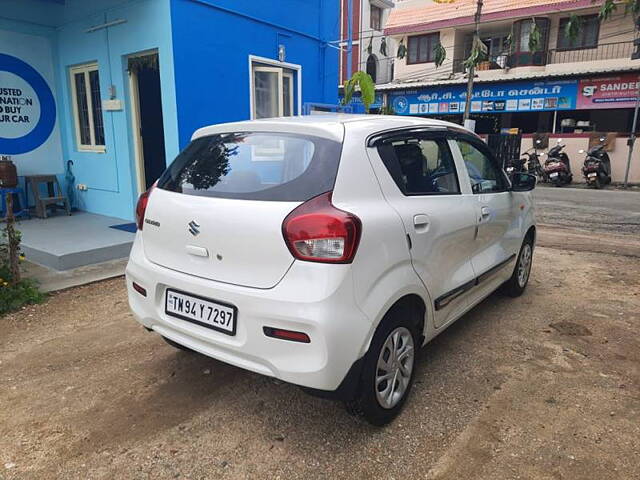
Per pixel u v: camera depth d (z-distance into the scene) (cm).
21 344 378
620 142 1656
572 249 704
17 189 751
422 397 306
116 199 742
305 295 227
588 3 1823
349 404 265
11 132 743
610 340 392
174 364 347
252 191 256
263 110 771
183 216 269
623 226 884
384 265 251
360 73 900
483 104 2062
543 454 254
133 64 677
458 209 330
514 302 476
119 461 247
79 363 348
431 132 334
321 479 235
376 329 253
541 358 360
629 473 240
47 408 293
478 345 380
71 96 785
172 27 605
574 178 1756
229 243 249
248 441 263
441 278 310
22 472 239
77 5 716
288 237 232
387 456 252
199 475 238
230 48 686
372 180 263
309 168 251
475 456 252
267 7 737
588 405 299
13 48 730
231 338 248
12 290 454
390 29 2334
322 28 863
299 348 229
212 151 293
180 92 625
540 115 2058
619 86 1756
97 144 773
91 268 555
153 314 285
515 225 442
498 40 2203
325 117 312
